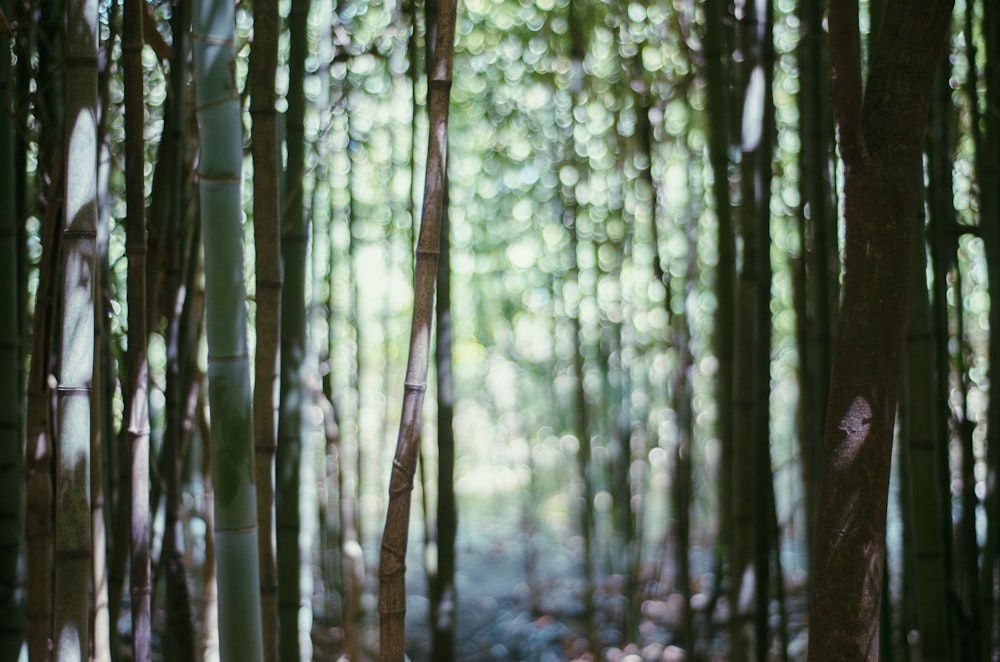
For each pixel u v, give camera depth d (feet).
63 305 4.36
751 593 6.77
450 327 7.20
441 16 4.18
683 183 14.43
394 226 12.69
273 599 5.32
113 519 6.34
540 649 12.67
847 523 3.93
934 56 3.99
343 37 7.39
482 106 13.78
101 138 5.63
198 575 10.57
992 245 7.33
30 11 5.41
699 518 18.67
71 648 4.35
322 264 12.94
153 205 5.96
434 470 18.61
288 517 6.34
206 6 4.23
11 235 5.73
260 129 4.87
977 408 12.57
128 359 4.97
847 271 4.02
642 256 14.05
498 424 21.50
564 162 11.94
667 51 10.91
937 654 5.91
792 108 12.31
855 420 3.94
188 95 6.47
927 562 5.95
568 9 10.97
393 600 4.19
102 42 6.18
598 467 17.81
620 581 14.90
